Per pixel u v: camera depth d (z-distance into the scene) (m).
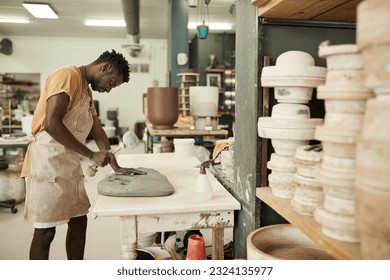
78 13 8.10
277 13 1.42
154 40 11.63
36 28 9.80
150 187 1.71
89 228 3.49
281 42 1.54
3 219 3.80
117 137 10.24
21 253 2.93
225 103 9.64
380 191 0.69
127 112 11.76
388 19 0.67
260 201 1.54
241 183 1.69
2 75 10.42
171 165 2.49
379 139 0.70
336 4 1.29
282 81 1.27
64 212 2.01
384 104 0.70
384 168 0.69
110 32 10.37
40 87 11.27
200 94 4.06
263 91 1.51
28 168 1.97
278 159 1.33
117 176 1.94
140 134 11.01
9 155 6.29
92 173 2.10
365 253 0.76
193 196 1.72
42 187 1.94
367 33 0.71
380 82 0.69
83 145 1.91
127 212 1.52
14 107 10.48
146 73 11.73
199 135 4.13
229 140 2.54
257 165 1.52
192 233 2.20
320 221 0.98
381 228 0.70
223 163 2.16
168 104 4.02
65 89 1.84
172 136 4.22
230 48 10.27
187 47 6.80
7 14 8.23
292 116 1.28
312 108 1.59
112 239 3.23
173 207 1.55
